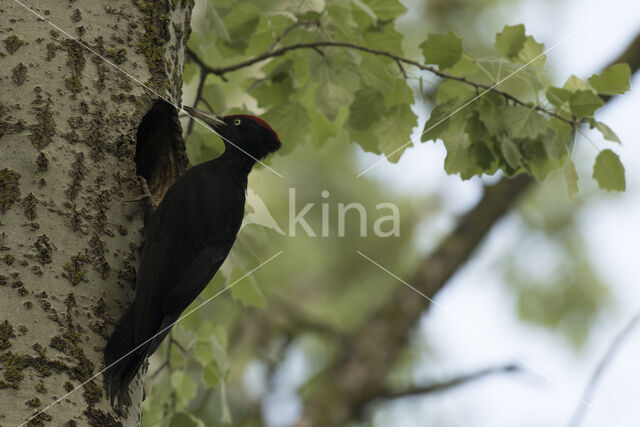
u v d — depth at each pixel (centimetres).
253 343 1805
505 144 929
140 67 738
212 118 998
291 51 1077
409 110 1042
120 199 690
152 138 831
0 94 665
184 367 1020
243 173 959
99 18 728
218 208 809
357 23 1086
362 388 1792
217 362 1001
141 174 840
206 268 771
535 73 972
